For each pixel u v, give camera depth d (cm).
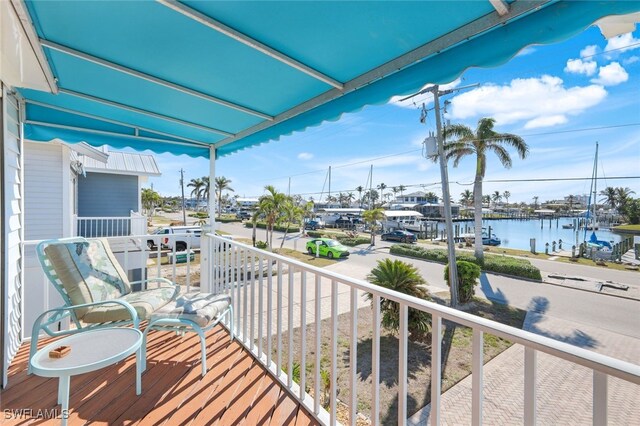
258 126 316
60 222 560
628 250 1875
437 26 151
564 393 402
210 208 400
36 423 174
